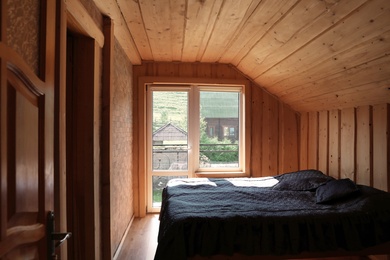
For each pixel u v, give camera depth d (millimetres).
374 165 2402
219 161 3787
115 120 2477
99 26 2021
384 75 1938
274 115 3727
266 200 2354
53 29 985
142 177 3572
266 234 1846
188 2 1957
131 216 3400
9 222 675
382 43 1673
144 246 2693
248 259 1842
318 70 2439
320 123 3266
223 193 2549
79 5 1502
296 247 1839
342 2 1564
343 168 2826
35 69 900
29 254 789
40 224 852
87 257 1804
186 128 3748
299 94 3186
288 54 2500
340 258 2289
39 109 872
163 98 3717
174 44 2914
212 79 3613
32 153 811
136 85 3570
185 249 1775
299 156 3738
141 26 2404
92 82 1812
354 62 2012
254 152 3713
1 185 632
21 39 821
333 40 1936
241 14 2125
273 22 2133
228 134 3785
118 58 2643
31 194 800
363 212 1930
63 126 1193
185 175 3740
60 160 1141
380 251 1901
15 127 708
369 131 2449
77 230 1798
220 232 1836
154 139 3717
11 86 694
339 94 2605
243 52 3021
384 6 1430
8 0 760
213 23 2332
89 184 1806
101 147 2115
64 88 1210
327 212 1967
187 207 2088
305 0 1713
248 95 3678
